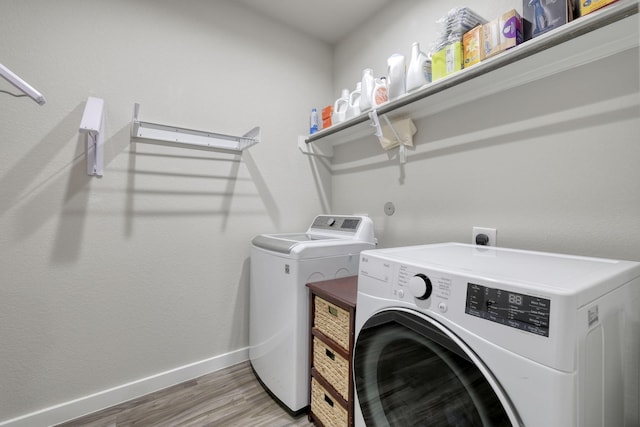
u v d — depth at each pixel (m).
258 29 2.04
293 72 2.21
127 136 1.56
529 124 1.22
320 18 2.10
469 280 0.69
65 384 1.40
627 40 0.95
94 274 1.47
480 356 0.65
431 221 1.62
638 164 0.95
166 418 1.42
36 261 1.33
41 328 1.35
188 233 1.75
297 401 1.41
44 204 1.35
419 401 0.82
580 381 0.55
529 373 0.57
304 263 1.43
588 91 1.06
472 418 0.68
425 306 0.78
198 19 1.80
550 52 1.03
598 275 0.69
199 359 1.79
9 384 1.29
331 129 1.93
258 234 2.02
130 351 1.57
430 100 1.48
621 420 0.74
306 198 2.27
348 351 1.15
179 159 1.72
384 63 1.96
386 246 1.91
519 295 0.60
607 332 0.66
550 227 1.16
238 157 1.94
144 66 1.61
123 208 1.55
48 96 1.36
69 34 1.41
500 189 1.31
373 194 2.02
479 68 1.14
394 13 1.89
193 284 1.77
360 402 1.00
